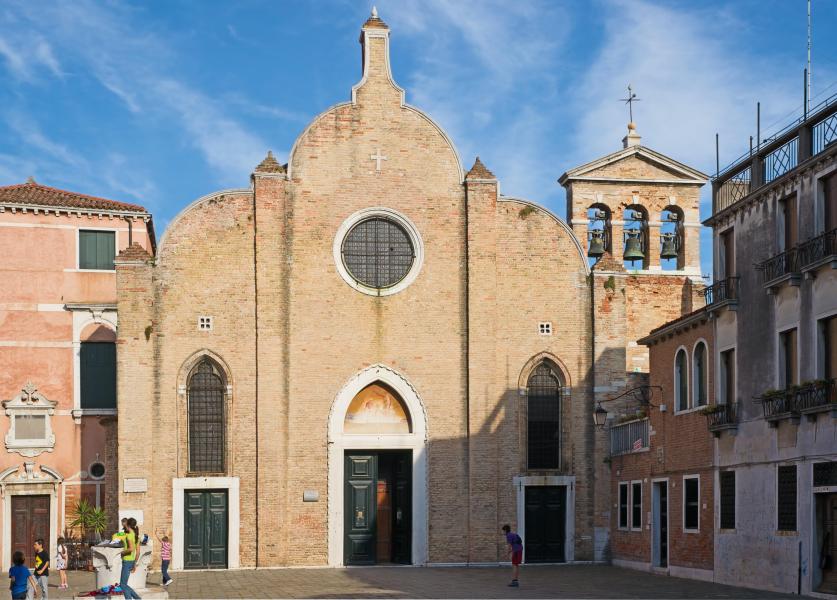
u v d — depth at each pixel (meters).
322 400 44.78
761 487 32.88
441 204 46.47
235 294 44.72
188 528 43.72
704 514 36.91
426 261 46.09
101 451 48.84
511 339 46.16
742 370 34.50
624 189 49.78
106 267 50.16
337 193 45.78
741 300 34.72
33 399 48.31
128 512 42.91
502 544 45.19
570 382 46.31
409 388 45.44
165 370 43.94
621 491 44.94
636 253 48.62
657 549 41.12
